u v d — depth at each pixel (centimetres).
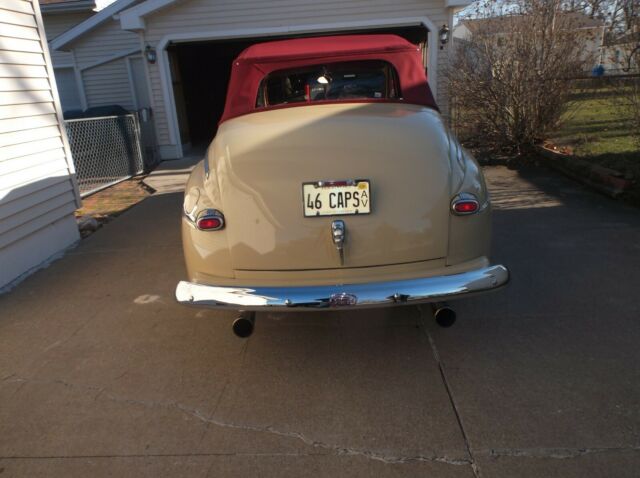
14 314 351
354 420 228
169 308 351
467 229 244
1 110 407
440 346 286
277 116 300
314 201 238
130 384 263
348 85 368
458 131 889
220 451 212
